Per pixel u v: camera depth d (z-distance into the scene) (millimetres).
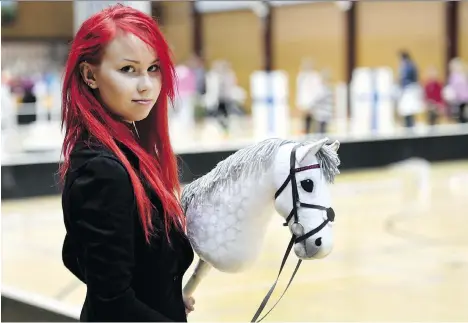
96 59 2443
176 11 28984
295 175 2525
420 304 7043
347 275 8180
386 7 25453
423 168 14609
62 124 2539
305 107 20047
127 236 2299
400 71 20703
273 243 9625
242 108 25078
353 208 12406
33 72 24266
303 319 6527
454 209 12320
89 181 2289
